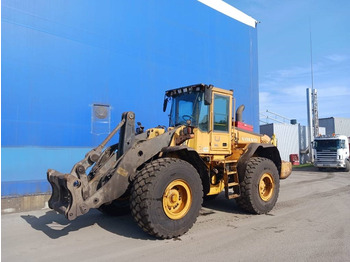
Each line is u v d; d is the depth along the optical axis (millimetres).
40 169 8055
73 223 5707
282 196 8719
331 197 8523
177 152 5352
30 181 7852
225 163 6023
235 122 6906
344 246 4309
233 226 5383
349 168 18609
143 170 4629
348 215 6219
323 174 16703
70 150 8633
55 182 4738
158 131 5730
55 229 5312
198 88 5812
